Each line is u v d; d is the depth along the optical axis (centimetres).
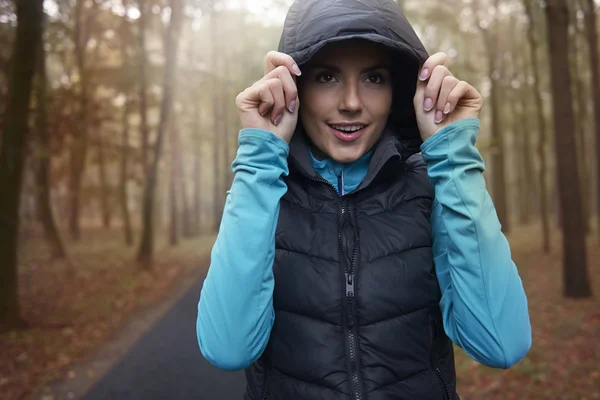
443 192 104
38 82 770
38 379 431
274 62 108
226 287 100
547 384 391
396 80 126
